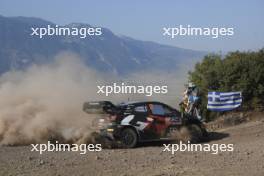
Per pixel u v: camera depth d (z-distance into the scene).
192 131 17.45
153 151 15.31
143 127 16.66
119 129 16.33
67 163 12.92
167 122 17.09
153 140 16.83
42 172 11.73
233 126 20.55
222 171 11.80
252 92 22.19
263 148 15.37
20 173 11.59
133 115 16.61
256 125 19.81
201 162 13.06
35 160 13.41
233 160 13.33
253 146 15.90
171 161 13.23
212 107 21.84
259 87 21.98
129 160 13.45
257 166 12.38
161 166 12.50
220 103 21.84
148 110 16.86
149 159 13.62
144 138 16.66
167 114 17.17
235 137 18.03
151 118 16.83
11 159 13.60
